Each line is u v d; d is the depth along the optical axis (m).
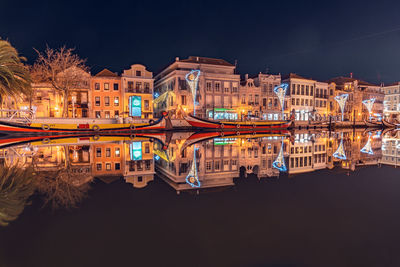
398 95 75.88
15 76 26.08
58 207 4.12
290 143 20.86
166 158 11.65
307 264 2.48
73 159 10.34
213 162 10.84
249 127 44.34
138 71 46.53
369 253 2.72
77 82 40.78
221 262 2.47
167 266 2.38
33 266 2.36
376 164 9.34
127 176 7.04
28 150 13.24
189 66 49.31
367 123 60.22
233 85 51.19
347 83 68.56
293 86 59.22
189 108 47.28
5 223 3.41
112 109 45.62
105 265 2.40
